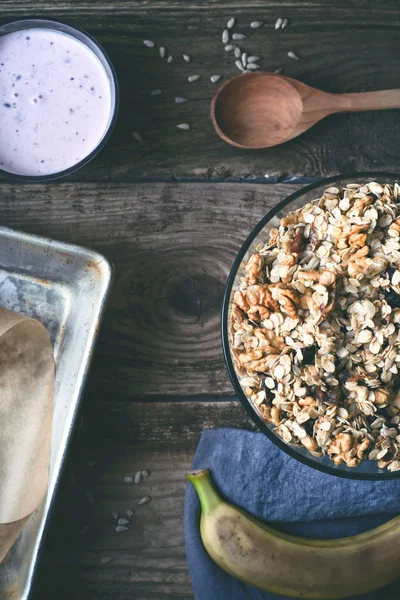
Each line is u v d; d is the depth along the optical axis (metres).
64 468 0.75
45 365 0.76
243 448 0.78
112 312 0.79
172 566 0.79
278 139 0.78
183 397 0.79
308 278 0.70
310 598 0.75
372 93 0.77
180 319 0.79
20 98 0.76
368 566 0.75
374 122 0.79
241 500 0.77
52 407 0.75
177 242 0.79
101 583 0.79
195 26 0.79
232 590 0.77
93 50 0.76
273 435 0.71
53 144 0.76
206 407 0.79
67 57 0.76
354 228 0.69
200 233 0.79
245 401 0.71
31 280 0.78
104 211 0.79
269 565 0.75
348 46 0.79
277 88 0.77
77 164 0.74
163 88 0.79
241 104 0.78
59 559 0.79
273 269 0.71
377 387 0.69
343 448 0.69
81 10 0.79
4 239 0.75
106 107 0.77
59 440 0.74
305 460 0.71
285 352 0.70
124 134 0.79
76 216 0.79
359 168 0.79
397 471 0.71
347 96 0.77
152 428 0.79
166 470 0.79
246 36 0.79
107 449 0.79
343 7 0.79
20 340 0.76
